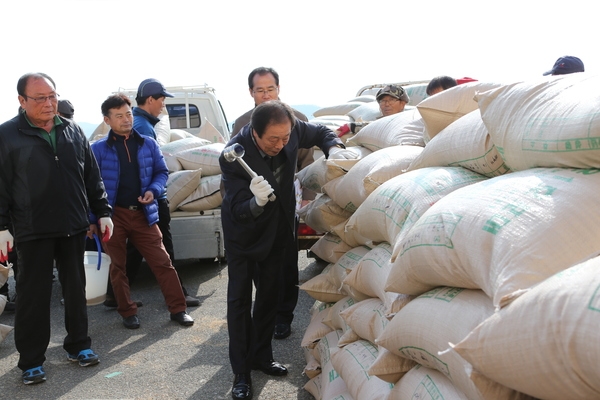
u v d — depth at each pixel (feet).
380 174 11.84
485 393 6.14
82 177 14.89
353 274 11.60
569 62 17.47
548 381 5.38
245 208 12.08
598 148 6.82
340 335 12.82
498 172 9.47
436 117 11.32
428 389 8.12
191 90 33.73
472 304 7.41
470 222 7.29
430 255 7.74
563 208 6.64
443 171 10.11
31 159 13.96
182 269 25.38
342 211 14.34
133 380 14.24
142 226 18.12
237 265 12.87
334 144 14.17
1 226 13.91
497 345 5.71
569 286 5.32
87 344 15.38
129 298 18.25
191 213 22.98
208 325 18.13
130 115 17.80
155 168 18.53
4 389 14.01
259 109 11.91
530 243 6.46
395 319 8.61
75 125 14.98
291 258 16.38
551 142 7.34
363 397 9.77
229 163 12.43
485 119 8.84
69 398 13.41
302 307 19.88
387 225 10.24
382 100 18.92
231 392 13.23
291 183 13.00
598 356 4.81
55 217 14.23
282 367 14.17
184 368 14.84
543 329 5.32
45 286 14.32
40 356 14.42
